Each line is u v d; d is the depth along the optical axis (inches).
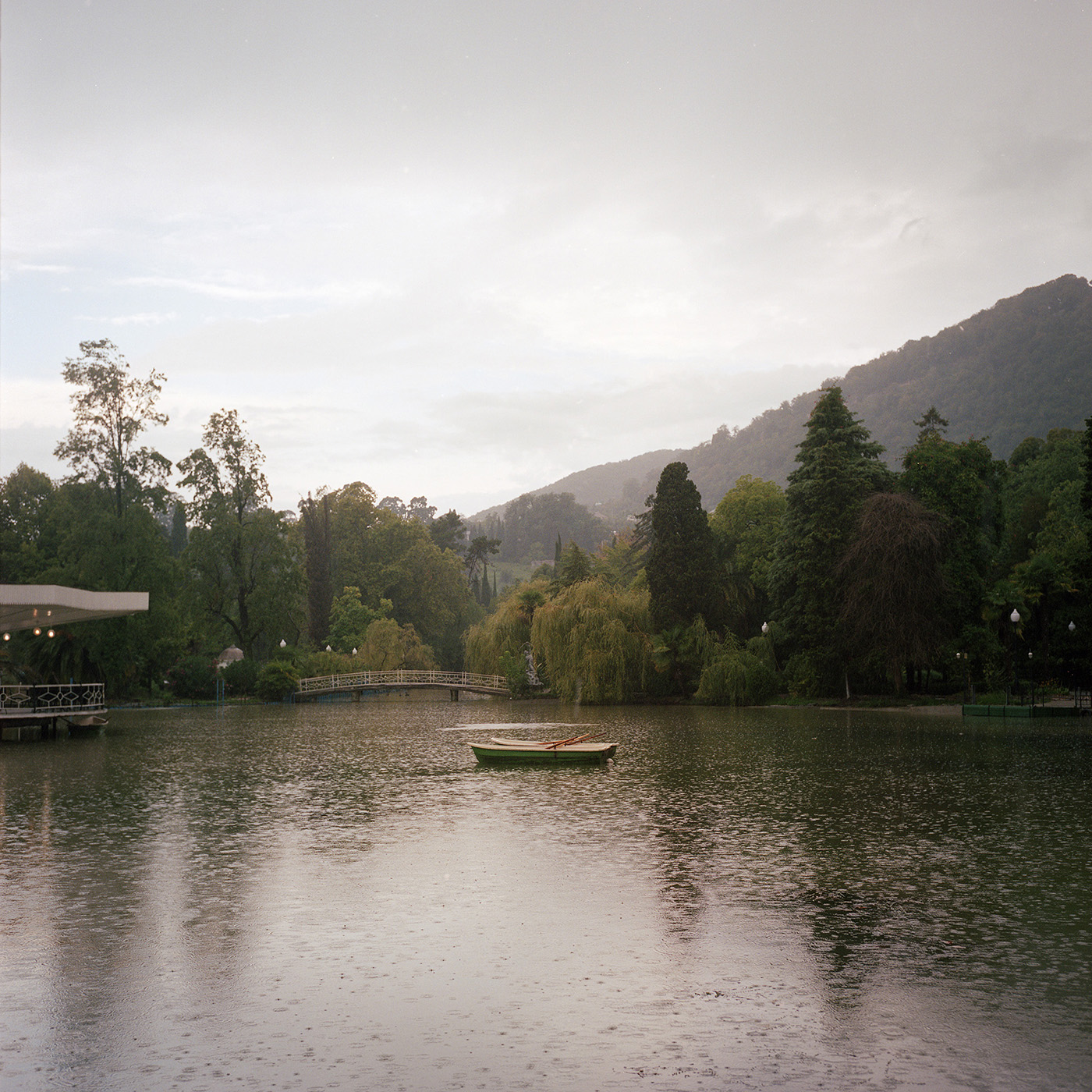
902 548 2153.1
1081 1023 378.6
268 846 712.4
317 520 3890.3
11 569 3053.6
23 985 426.0
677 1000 405.1
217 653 3420.3
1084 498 2164.1
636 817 823.7
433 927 506.0
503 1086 329.7
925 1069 340.2
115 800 940.0
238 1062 349.1
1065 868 628.1
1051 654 2506.2
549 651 2559.1
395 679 3107.8
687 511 2669.8
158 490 2726.4
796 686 2480.3
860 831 757.3
